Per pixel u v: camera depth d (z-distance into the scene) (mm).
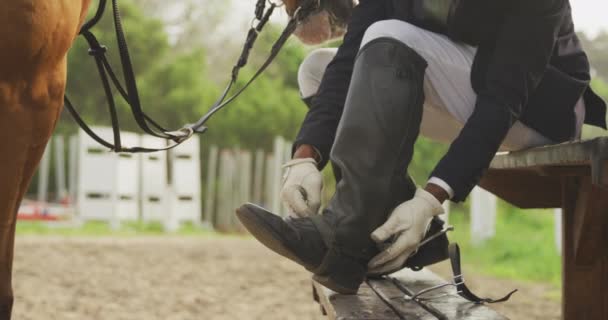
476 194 18516
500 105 3641
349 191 3566
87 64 36688
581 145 3107
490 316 3508
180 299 9180
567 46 4152
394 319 3451
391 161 3580
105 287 9922
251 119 37438
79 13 3523
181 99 38344
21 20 3176
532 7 3662
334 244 3568
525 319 8188
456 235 22672
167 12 52969
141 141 25750
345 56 4207
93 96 37188
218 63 52656
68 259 12914
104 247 15500
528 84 3697
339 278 3615
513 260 15227
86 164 24750
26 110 3359
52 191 34719
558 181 4793
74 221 25109
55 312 8055
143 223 26766
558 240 15383
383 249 3625
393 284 4469
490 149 3594
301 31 4852
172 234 23734
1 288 3641
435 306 3748
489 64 3723
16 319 7582
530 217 25781
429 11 3807
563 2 3760
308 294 9828
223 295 9602
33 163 3537
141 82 38875
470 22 3703
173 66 39562
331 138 4094
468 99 3875
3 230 3525
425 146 34719
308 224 3609
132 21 39688
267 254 15055
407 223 3471
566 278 4129
